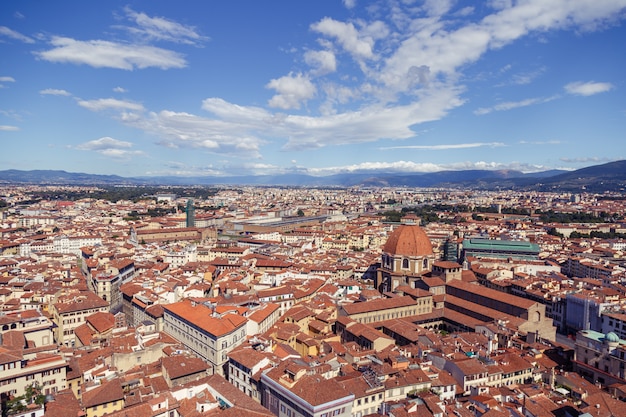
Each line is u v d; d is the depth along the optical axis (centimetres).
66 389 12294
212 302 19388
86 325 18662
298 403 10988
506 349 15812
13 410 10300
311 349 15812
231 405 11412
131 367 14325
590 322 19512
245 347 14550
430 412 10988
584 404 11981
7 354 11575
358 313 19575
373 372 12838
